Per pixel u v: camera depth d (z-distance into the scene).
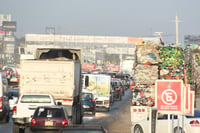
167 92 31.38
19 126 51.28
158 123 42.62
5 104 65.75
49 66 58.00
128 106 107.38
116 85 131.75
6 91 67.38
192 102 31.19
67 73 57.91
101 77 95.50
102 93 94.50
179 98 31.30
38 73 58.06
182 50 56.62
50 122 43.81
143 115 54.97
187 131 41.28
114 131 56.50
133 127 47.06
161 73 56.25
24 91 58.03
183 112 31.22
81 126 29.08
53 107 45.00
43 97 51.94
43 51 69.31
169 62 56.09
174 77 56.19
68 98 57.66
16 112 51.12
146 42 56.03
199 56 82.56
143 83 55.44
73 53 69.56
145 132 44.97
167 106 31.39
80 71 66.06
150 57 55.62
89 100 82.44
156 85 31.52
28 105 51.19
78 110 64.12
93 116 79.88
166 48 56.28
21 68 58.06
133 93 55.62
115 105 111.06
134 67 56.16
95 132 28.27
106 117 78.06
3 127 59.72
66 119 44.31
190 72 60.09
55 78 57.97
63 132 28.19
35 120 44.03
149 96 55.25
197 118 41.94
